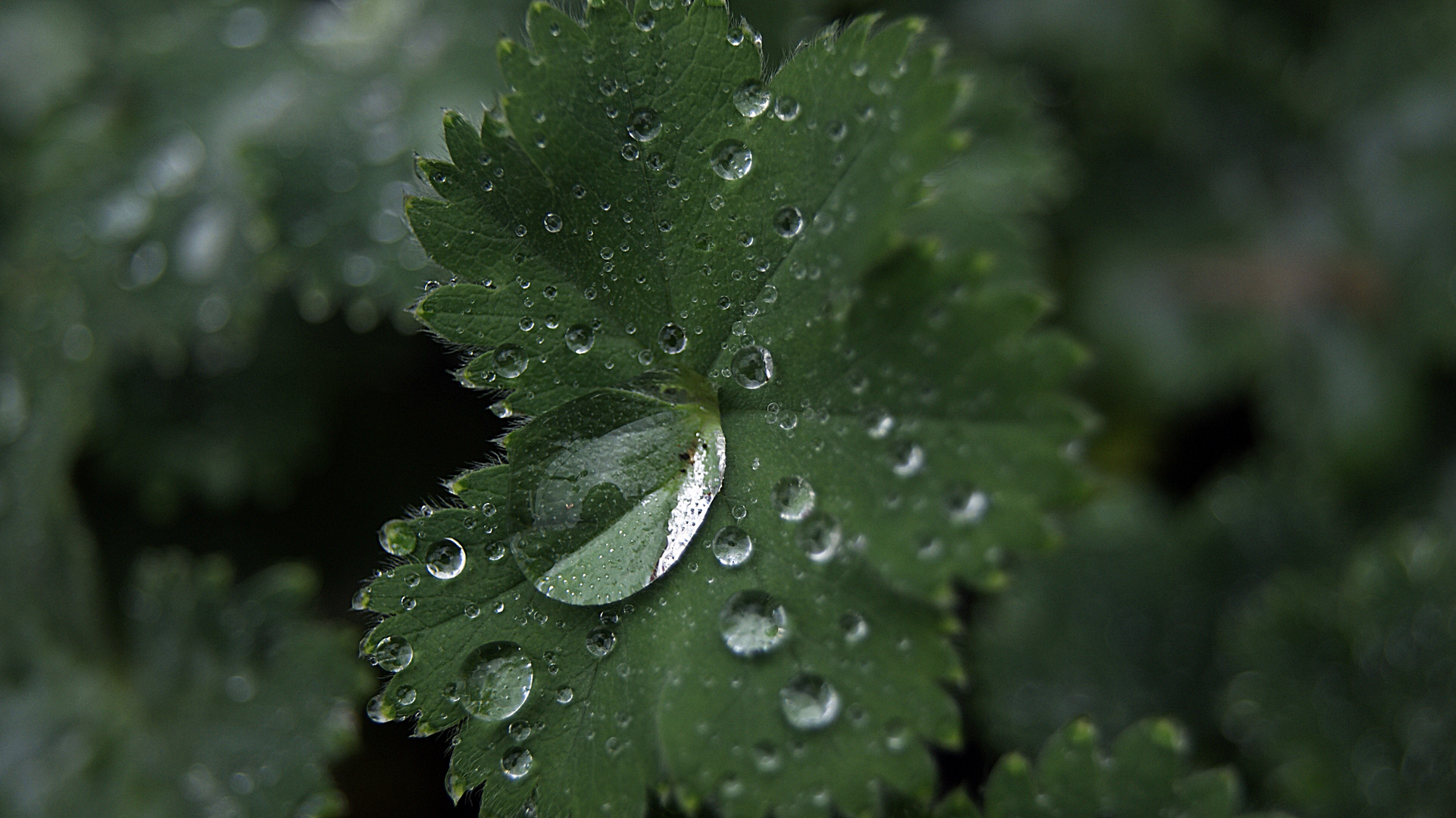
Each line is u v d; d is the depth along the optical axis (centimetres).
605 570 31
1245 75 48
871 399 32
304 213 36
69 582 37
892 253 32
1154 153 46
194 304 37
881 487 32
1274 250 47
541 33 31
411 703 30
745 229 31
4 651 37
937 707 32
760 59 31
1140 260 46
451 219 31
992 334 32
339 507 39
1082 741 32
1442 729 36
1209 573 38
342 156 37
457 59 37
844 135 32
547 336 31
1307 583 37
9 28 41
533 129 31
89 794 35
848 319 32
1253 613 37
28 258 38
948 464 32
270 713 35
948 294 32
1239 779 36
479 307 31
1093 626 38
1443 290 47
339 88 37
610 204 31
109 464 38
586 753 31
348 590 38
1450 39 48
